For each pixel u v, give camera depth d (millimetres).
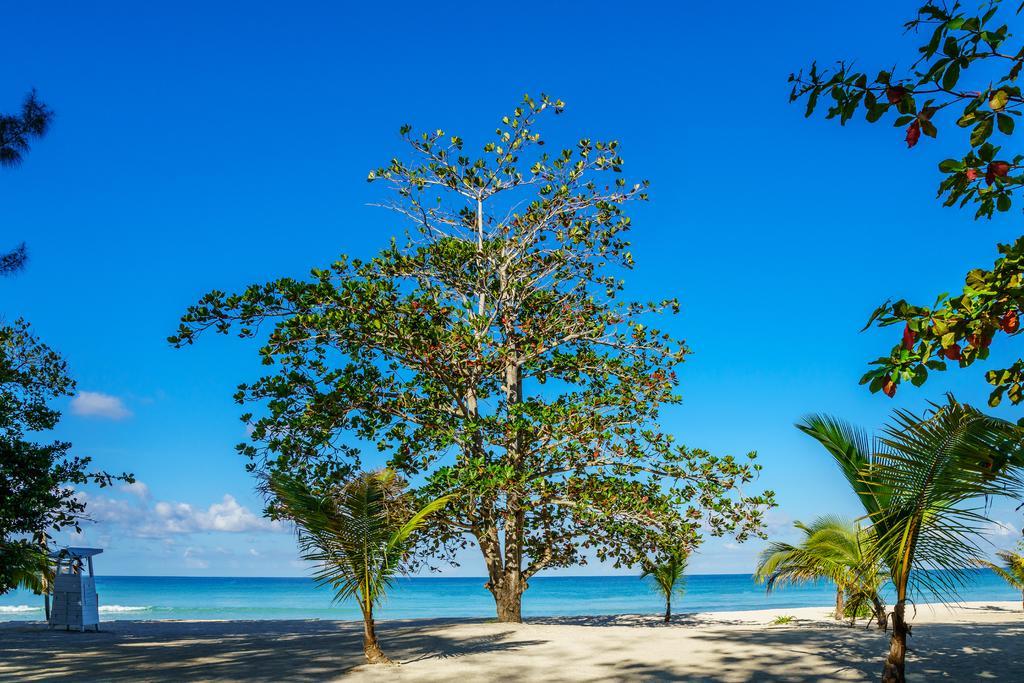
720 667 10961
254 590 110938
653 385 19375
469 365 19406
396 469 18641
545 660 11867
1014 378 6465
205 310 18469
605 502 18297
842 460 9625
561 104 21016
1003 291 5547
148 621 28875
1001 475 7629
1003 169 5734
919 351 5887
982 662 11180
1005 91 5219
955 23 5137
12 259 14125
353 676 10641
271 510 12852
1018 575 24922
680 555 20391
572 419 18375
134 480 18266
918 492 8258
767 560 16688
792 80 5730
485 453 18875
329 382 18906
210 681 10266
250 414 18688
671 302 20641
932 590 8570
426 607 68688
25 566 17828
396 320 19250
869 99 5586
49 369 18266
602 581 152500
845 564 14711
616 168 20953
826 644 13062
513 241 21109
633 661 11625
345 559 11836
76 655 13414
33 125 14133
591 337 20969
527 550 20750
